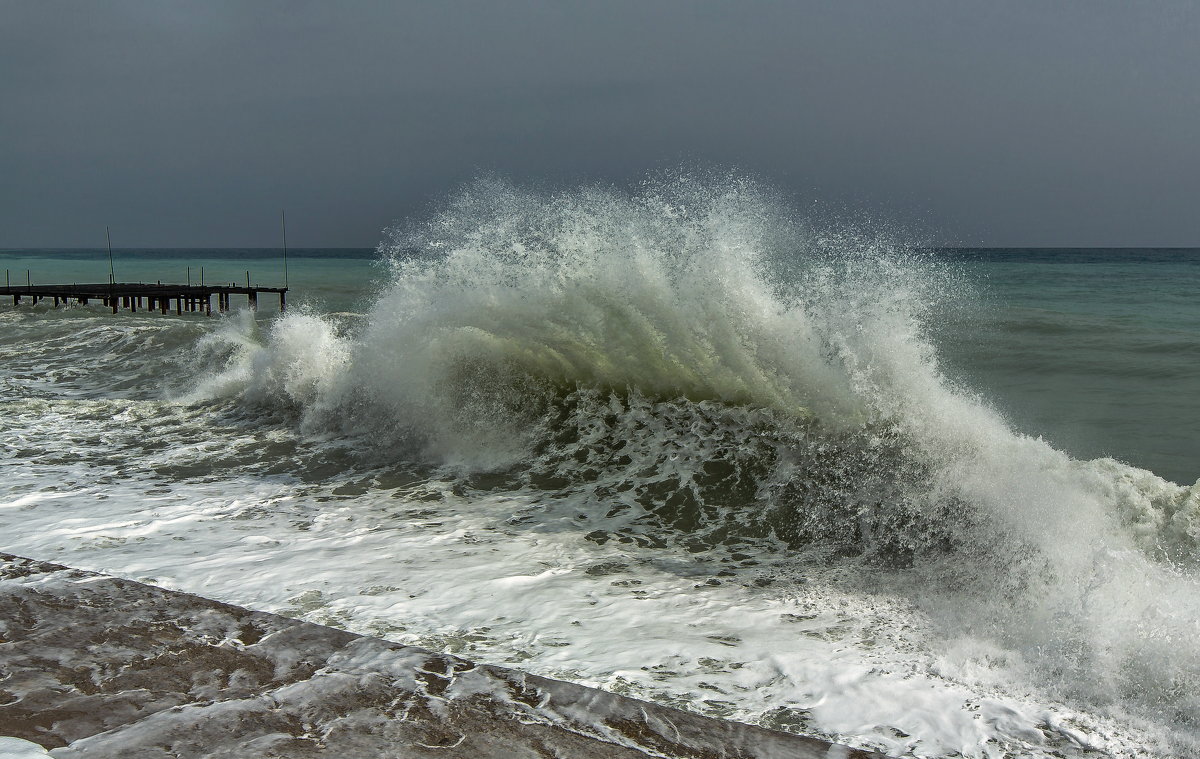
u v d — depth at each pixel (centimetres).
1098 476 459
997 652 340
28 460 657
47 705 262
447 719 262
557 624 366
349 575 421
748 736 266
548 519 524
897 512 486
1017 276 4141
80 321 1562
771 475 558
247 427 761
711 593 410
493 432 675
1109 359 1290
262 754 234
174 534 486
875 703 302
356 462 653
